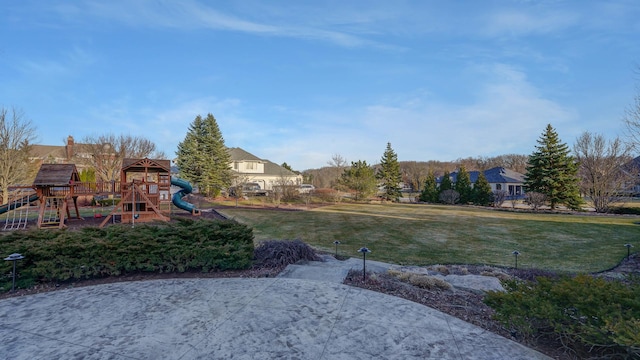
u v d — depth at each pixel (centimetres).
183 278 525
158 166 1191
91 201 1947
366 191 3045
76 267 498
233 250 575
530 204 2228
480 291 477
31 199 1100
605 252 901
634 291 299
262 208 2064
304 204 2405
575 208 2219
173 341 303
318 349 292
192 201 2300
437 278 507
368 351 290
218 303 407
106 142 2720
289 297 430
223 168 3012
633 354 251
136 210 1118
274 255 628
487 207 2452
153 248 539
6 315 365
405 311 387
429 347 299
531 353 288
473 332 333
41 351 283
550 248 962
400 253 882
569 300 301
